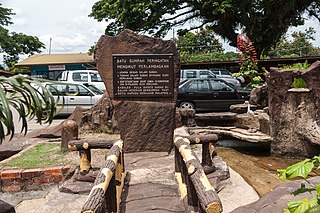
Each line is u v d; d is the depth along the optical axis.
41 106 1.77
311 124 6.26
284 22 19.80
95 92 11.53
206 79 10.94
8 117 1.59
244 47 9.72
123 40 5.78
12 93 1.87
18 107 1.80
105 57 5.81
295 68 7.17
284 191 2.89
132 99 5.79
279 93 6.67
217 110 10.77
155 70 5.77
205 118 8.75
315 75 6.18
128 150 5.71
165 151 5.69
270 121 6.91
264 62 15.67
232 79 13.75
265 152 7.15
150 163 4.95
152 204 3.45
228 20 19.88
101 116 7.65
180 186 3.56
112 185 2.88
